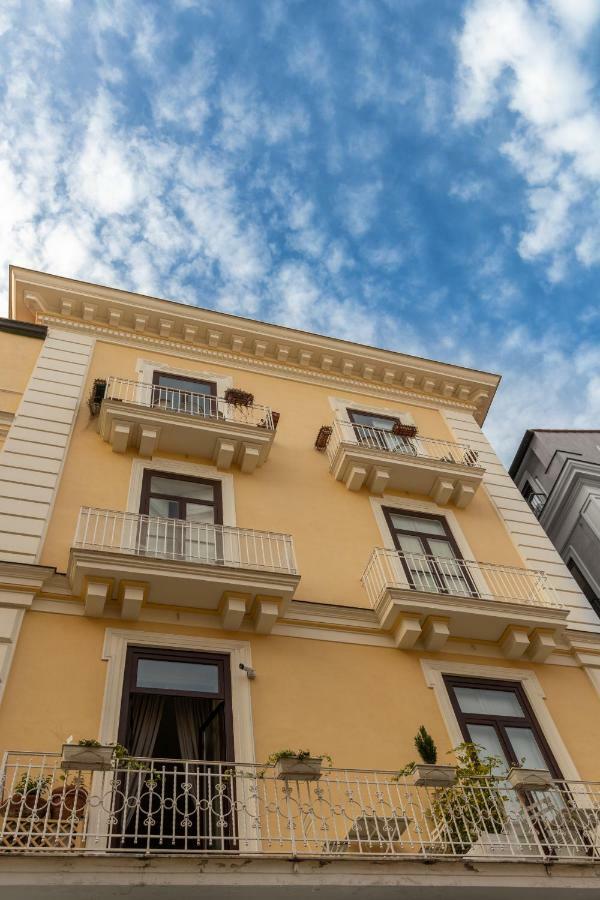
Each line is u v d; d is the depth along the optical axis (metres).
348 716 10.65
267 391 17.67
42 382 14.83
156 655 10.41
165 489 13.58
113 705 9.52
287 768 8.05
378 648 11.88
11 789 8.12
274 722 10.17
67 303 17.11
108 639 10.29
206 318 18.17
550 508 20.39
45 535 11.58
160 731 10.10
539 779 8.93
